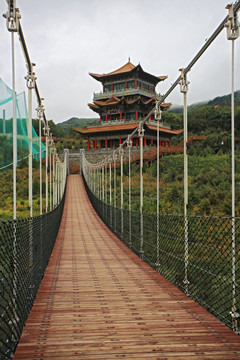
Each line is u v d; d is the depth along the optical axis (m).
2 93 7.93
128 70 43.94
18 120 11.90
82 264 7.61
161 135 43.38
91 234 13.15
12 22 4.27
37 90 6.64
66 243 10.98
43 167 30.95
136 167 31.56
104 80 46.25
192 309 4.39
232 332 3.59
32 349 3.16
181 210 17.67
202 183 25.02
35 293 4.93
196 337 3.45
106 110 45.06
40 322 3.90
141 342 3.33
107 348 3.19
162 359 2.97
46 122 8.34
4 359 2.68
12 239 3.18
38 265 5.47
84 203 24.08
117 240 11.59
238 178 24.12
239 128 42.59
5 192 23.80
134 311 4.31
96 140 46.59
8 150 10.00
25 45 4.94
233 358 2.99
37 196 24.03
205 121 54.28
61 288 5.52
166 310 4.35
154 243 7.22
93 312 4.28
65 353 3.09
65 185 29.48
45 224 6.95
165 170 30.53
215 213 16.81
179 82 5.58
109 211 14.66
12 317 3.40
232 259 3.69
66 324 3.84
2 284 2.84
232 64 3.87
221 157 33.22
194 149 36.62
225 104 67.75
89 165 28.41
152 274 6.53
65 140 67.31
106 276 6.40
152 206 18.53
